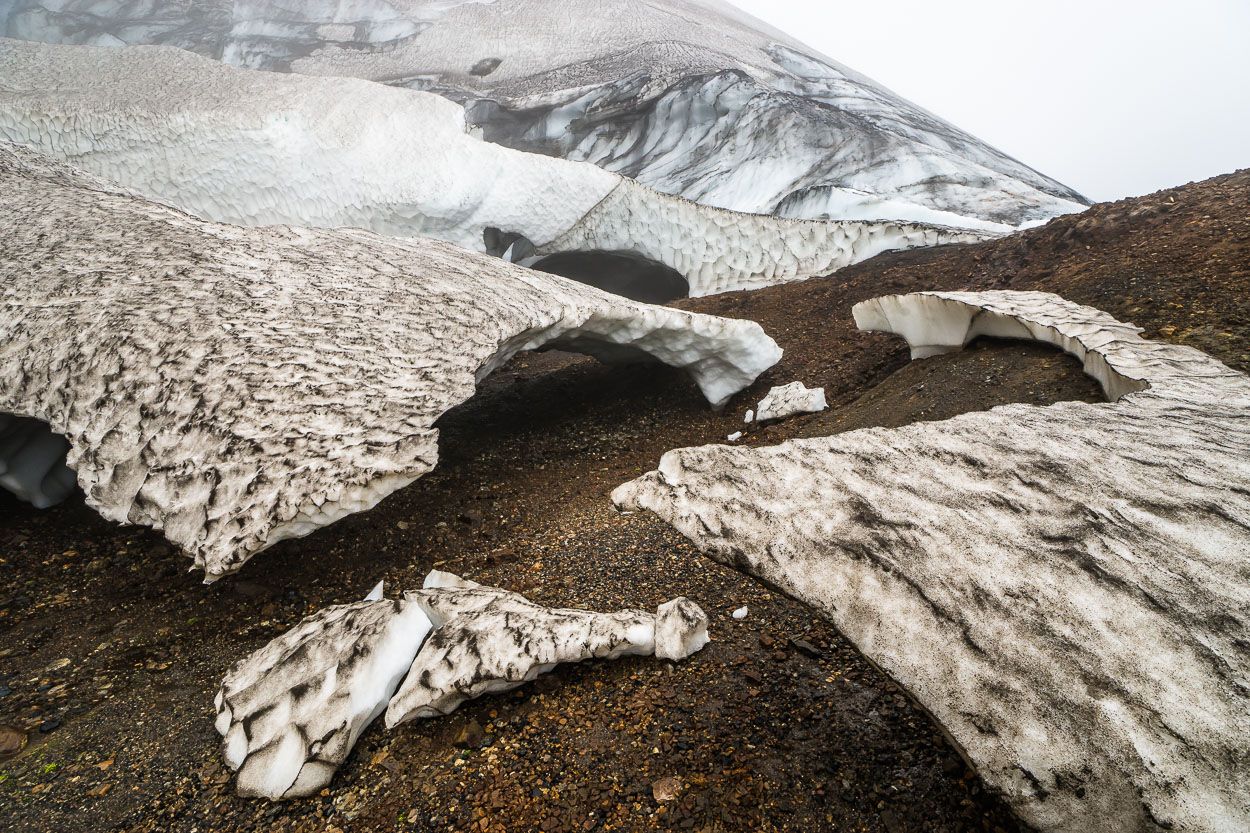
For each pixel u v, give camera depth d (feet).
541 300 16.15
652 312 17.79
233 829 7.06
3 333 12.95
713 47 57.77
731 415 20.27
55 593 11.72
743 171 45.55
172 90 34.12
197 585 11.96
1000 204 38.68
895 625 6.04
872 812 6.53
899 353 20.36
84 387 11.93
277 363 12.19
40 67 35.65
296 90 35.40
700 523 7.38
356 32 69.97
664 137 50.80
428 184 33.83
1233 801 4.63
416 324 14.12
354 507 10.26
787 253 33.53
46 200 17.49
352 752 7.85
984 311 16.61
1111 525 6.82
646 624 8.92
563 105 52.65
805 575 6.59
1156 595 6.00
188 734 8.36
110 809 7.29
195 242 15.94
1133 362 12.35
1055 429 8.89
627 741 7.59
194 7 76.28
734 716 7.83
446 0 72.49
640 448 18.60
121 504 10.80
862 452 8.37
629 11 62.75
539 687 8.47
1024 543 6.66
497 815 6.81
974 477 7.79
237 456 10.40
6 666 9.79
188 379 11.67
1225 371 11.62
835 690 8.10
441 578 11.04
